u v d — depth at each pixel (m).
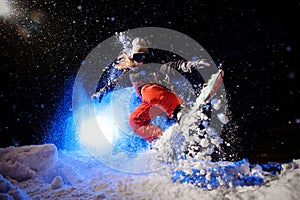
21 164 2.90
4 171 2.84
